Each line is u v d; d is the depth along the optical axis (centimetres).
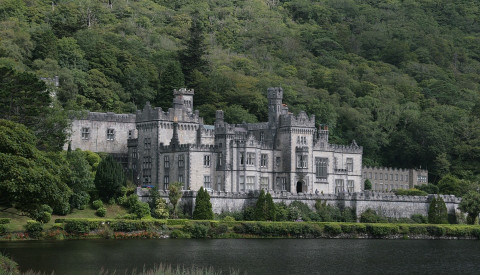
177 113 18125
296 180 18562
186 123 18188
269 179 18438
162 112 17950
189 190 16375
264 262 12506
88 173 15412
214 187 17688
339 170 19425
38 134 15400
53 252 12394
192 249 13462
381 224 16925
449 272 12400
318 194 17438
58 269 11100
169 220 15188
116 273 10969
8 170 10581
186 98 19438
